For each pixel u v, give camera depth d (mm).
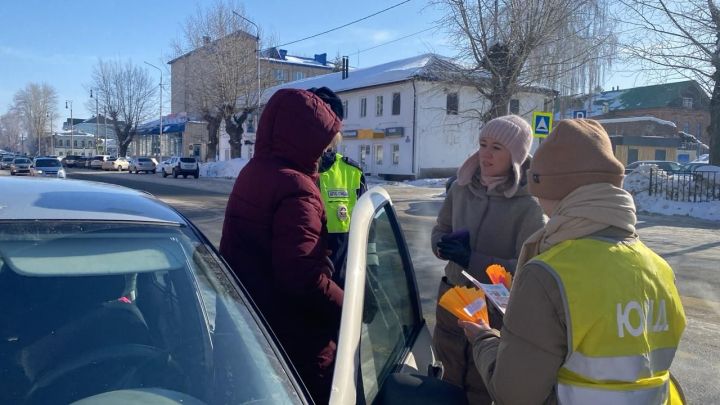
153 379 1767
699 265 9633
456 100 38438
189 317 1970
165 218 2223
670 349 1782
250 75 44188
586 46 24703
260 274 2289
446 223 3174
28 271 1918
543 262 1688
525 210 2768
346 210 3094
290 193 2246
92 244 2008
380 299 2285
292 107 2379
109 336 1874
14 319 1846
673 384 1982
